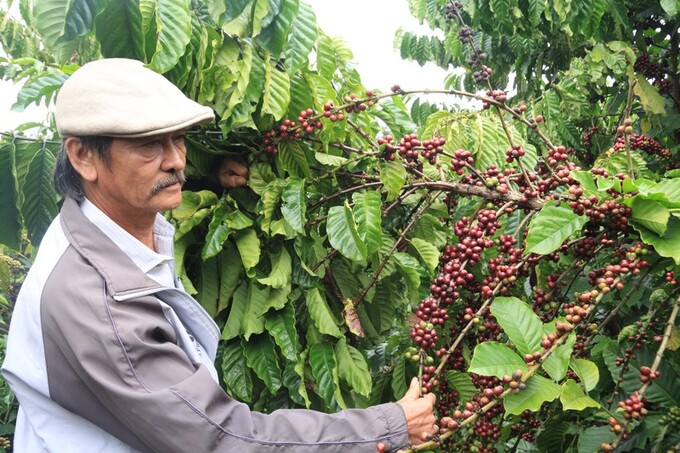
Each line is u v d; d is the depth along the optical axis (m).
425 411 1.47
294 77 2.25
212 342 1.62
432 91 2.04
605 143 3.88
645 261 1.57
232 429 1.26
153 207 1.47
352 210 2.21
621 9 3.31
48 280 1.35
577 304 1.57
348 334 2.42
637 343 1.98
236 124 2.13
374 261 2.38
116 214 1.49
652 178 2.45
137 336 1.25
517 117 1.98
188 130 2.15
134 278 1.36
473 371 1.40
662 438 1.96
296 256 2.27
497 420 2.08
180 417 1.20
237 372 2.19
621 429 1.54
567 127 3.70
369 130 2.43
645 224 1.56
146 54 1.87
